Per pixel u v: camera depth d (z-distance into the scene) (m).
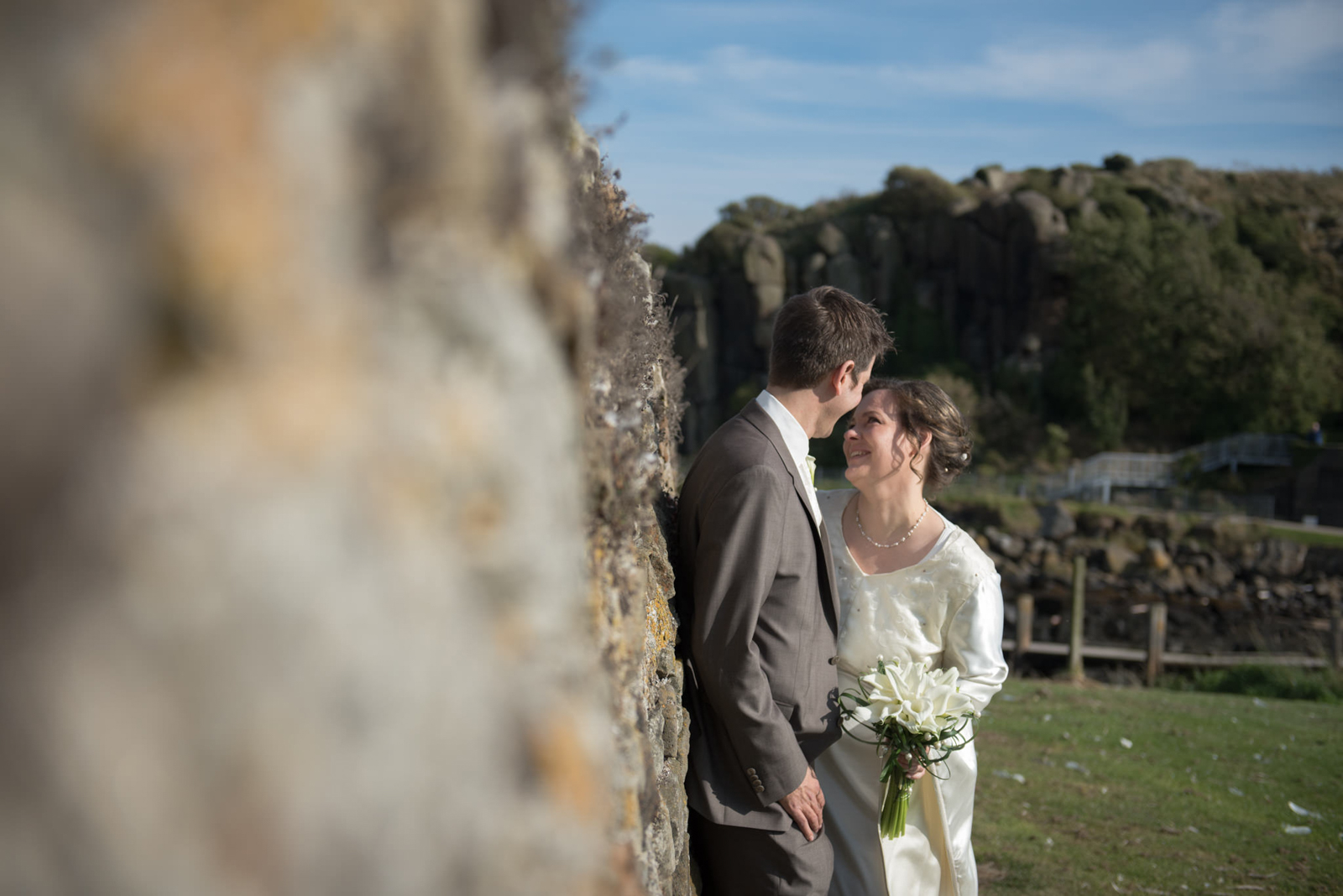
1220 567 25.23
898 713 2.81
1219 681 11.05
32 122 0.35
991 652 3.03
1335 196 43.62
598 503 1.27
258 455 0.41
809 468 2.69
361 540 0.45
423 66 0.57
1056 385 37.56
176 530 0.37
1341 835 5.04
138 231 0.38
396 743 0.44
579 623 0.84
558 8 0.86
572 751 0.65
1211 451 33.41
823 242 40.53
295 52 0.47
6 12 0.36
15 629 0.33
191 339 0.40
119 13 0.39
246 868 0.37
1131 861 4.61
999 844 4.77
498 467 0.61
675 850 2.12
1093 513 26.95
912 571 3.08
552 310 0.80
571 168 1.15
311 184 0.47
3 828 0.33
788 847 2.49
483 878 0.51
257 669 0.38
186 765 0.36
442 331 0.58
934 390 3.14
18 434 0.33
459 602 0.53
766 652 2.51
